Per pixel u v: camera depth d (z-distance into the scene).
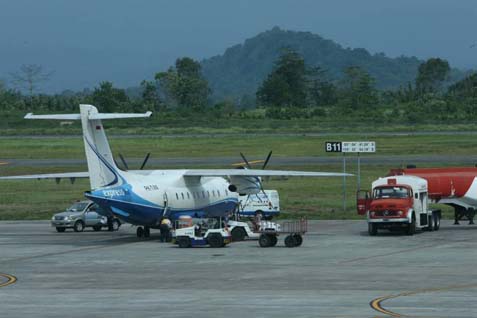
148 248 83.25
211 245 82.75
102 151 87.44
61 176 97.81
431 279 58.34
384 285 55.69
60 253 79.25
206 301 49.94
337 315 44.62
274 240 82.56
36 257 75.94
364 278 59.19
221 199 101.06
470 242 84.69
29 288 56.62
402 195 93.56
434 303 48.22
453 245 81.81
